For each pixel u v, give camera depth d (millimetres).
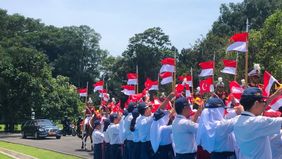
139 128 11562
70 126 45781
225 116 8594
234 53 29750
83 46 109000
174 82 11641
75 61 106812
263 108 6605
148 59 75625
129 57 77312
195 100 9781
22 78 51062
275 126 6289
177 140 8992
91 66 110438
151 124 10977
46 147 28766
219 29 68188
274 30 33688
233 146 8039
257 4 67812
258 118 6387
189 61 56688
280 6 67062
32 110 51969
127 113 13367
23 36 103688
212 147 8102
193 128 8812
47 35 105688
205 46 54875
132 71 75875
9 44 87188
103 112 18328
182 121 8906
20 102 51500
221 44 53094
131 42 77250
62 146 29500
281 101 7945
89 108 24531
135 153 12070
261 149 6395
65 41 106125
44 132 39594
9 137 44031
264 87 8078
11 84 51344
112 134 14438
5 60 52219
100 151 15766
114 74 77562
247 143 6453
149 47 75875
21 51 54531
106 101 19688
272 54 32625
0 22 97125
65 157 21359
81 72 107000
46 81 54719
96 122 16031
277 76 30578
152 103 12477
